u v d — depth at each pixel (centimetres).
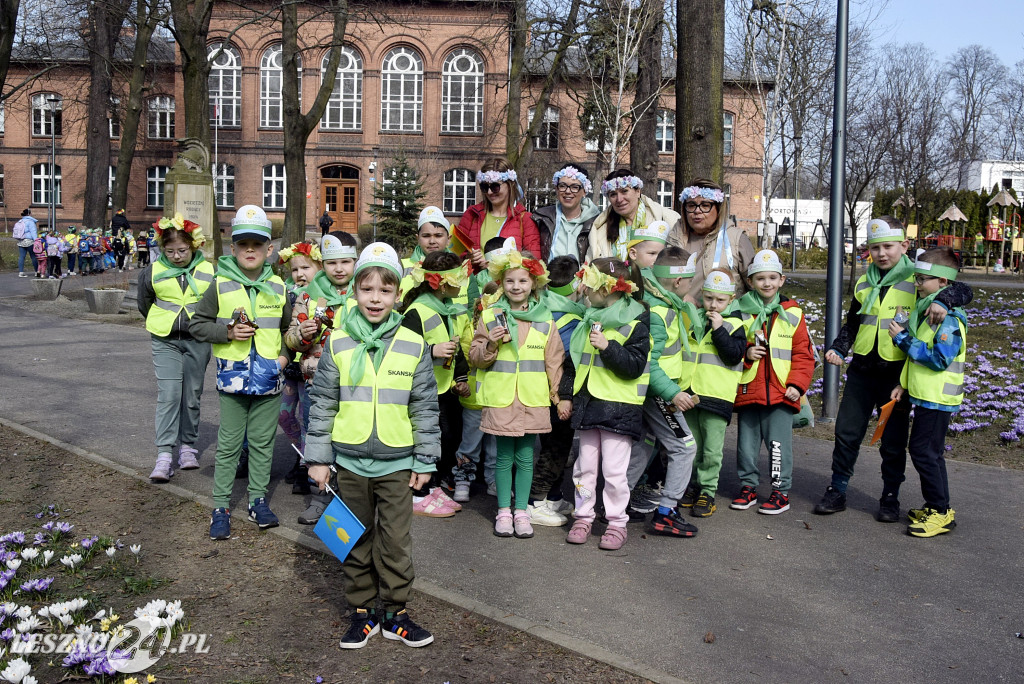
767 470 740
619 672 382
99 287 2198
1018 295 2109
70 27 3153
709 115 890
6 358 1175
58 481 640
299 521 566
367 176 4666
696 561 519
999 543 558
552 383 548
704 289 579
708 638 413
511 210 689
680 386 593
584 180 667
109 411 877
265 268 570
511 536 558
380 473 408
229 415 542
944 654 406
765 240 1489
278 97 4669
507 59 4338
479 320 557
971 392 1032
